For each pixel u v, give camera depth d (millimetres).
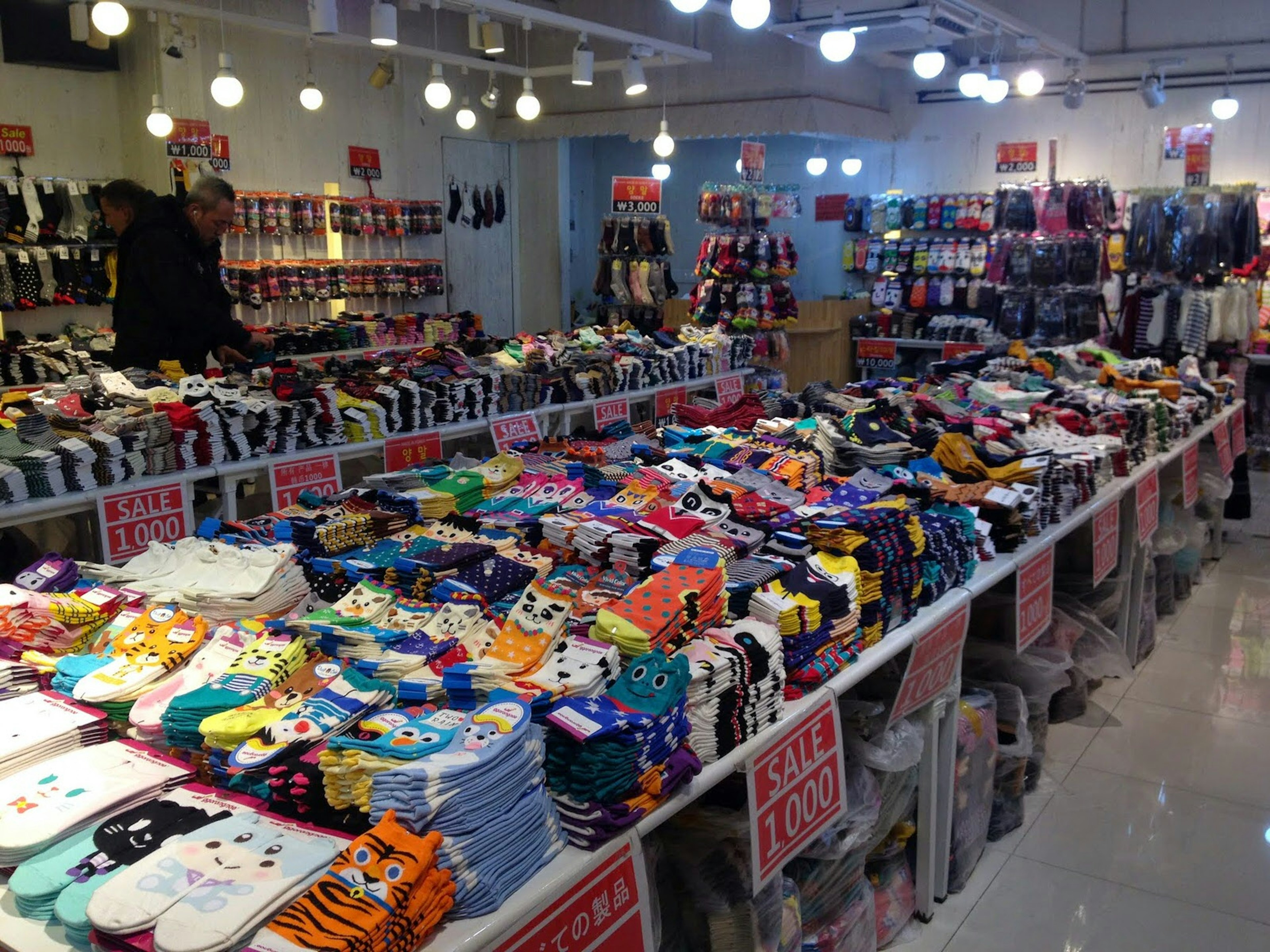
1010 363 6242
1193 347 8883
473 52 11352
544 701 1825
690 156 11914
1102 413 4855
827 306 10727
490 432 5500
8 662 2189
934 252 10500
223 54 5930
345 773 1646
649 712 1782
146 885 1488
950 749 3018
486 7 7000
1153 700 4531
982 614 3797
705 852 2307
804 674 2305
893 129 11078
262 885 1480
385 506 3076
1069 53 8602
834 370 10844
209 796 1797
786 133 9891
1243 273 8891
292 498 4453
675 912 2322
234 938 1383
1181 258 8930
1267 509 7754
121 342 5098
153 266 4926
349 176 10180
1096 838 3471
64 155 8312
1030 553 3439
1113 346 9562
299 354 8047
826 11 8719
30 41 7832
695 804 2328
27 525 4262
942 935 2979
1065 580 4391
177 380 4836
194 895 1457
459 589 2410
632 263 10680
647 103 10867
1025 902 3129
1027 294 9961
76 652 2348
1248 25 8867
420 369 5410
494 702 1808
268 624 2262
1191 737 4184
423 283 10664
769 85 9969
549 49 11430
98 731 2025
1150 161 9609
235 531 2881
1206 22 9031
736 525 2754
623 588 2400
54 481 3648
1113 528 4305
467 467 3666
